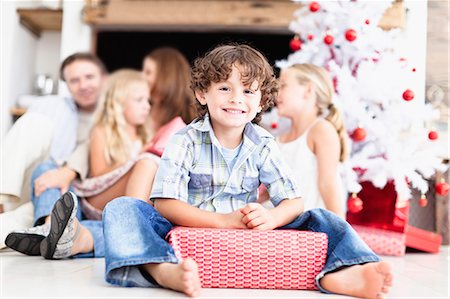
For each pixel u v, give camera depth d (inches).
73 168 71.6
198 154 48.5
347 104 80.2
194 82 50.8
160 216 46.3
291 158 75.7
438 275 58.8
